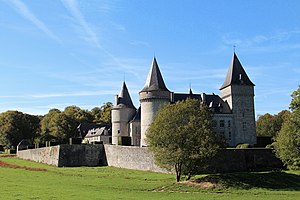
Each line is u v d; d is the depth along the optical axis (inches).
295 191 1282.0
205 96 3078.2
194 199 1023.6
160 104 2546.8
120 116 3006.9
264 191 1259.2
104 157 2384.4
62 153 2320.4
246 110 3026.6
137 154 2004.2
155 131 1438.2
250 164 1881.2
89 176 1619.1
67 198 978.7
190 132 1406.3
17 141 3986.2
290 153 1583.4
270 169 1891.0
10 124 3973.9
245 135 2987.2
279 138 1656.0
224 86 3110.2
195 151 1398.9
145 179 1515.7
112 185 1334.9
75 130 4207.7
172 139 1403.8
